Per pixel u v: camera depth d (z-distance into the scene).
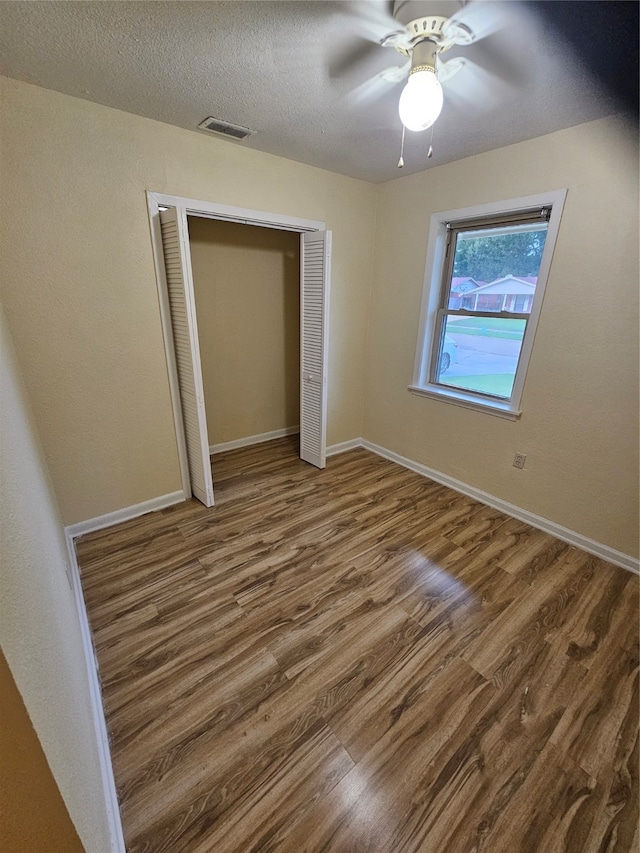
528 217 2.28
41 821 0.48
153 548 2.23
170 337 2.39
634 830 1.07
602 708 1.38
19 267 1.81
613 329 1.98
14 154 1.69
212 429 3.62
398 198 2.96
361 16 1.20
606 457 2.12
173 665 1.52
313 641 1.64
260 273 3.51
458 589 1.95
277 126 2.04
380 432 3.61
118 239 2.05
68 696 0.75
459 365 2.93
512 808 1.11
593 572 2.08
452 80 1.55
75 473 2.24
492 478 2.72
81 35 1.31
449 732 1.30
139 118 1.95
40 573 0.75
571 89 1.60
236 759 1.21
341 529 2.44
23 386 1.82
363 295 3.36
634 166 1.79
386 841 1.04
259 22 1.24
